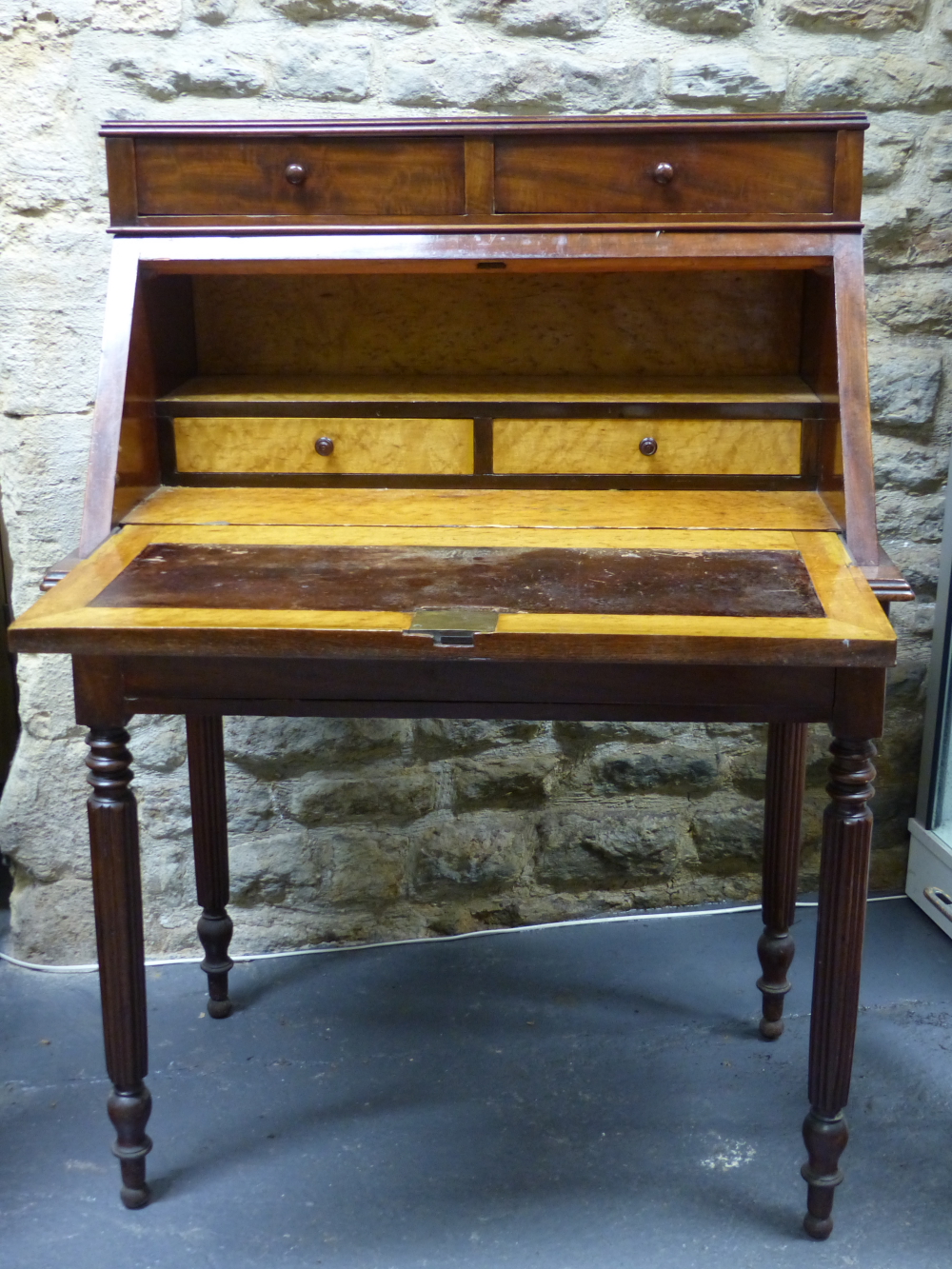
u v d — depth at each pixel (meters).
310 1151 2.13
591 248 2.00
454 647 1.61
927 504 2.65
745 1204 2.00
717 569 1.82
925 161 2.46
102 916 1.87
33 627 1.64
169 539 1.95
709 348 2.38
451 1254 1.91
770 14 2.38
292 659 1.73
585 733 2.72
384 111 2.37
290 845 2.69
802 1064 2.34
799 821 2.32
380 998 2.56
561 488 2.17
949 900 2.70
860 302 1.97
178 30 2.30
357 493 2.16
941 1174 2.06
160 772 2.60
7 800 2.56
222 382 2.31
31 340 2.38
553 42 2.37
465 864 2.74
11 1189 2.05
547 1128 2.18
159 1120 2.21
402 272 2.12
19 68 2.27
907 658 2.74
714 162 1.98
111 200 2.02
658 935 2.76
